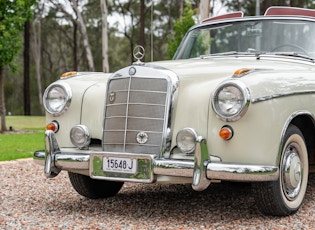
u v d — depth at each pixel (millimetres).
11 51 14461
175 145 4086
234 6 35375
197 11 18484
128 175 4102
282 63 4777
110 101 4332
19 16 14203
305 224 4078
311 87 4395
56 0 33750
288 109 4074
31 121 21656
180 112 4109
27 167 7164
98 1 37094
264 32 5332
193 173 3846
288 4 32219
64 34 42906
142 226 4027
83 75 4914
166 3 38219
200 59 5094
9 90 43594
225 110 3857
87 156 4273
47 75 46312
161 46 39062
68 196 5309
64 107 4539
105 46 24484
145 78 4184
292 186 4285
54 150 4438
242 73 3967
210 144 3967
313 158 4965
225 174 3791
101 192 5109
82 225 4082
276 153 3969
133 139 4191
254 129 3871
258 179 3811
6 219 4301
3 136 13047
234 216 4348
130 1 37781
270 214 4266
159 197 5195
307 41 5141
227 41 5539
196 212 4516
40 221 4227
